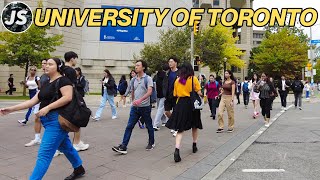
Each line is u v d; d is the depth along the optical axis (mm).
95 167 5438
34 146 6832
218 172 5297
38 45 24844
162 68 9305
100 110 11492
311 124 11312
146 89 6555
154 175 5082
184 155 6414
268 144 7676
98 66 34625
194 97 6125
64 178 4816
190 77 6168
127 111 15289
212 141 7949
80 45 34312
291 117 13641
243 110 17141
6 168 5242
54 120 4148
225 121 12102
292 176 5113
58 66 4336
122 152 6309
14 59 24484
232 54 47656
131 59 34781
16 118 11359
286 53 48000
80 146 6590
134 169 5383
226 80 9578
